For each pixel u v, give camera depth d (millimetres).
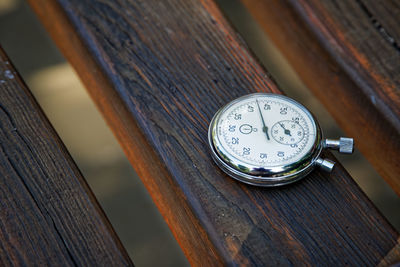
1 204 325
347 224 317
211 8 395
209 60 374
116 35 385
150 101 358
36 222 322
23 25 715
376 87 377
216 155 331
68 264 313
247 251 310
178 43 380
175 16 392
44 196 328
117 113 369
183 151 339
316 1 405
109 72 373
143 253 527
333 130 584
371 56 386
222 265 313
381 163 385
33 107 357
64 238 318
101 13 394
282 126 334
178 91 362
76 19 394
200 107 356
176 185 333
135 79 367
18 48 688
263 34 685
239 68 371
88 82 392
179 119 351
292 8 414
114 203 555
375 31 394
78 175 336
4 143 343
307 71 421
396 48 387
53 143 344
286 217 319
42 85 648
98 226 322
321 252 310
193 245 333
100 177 572
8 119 351
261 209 321
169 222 353
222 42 381
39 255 314
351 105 392
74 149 592
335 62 396
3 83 365
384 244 313
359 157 571
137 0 399
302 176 327
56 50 689
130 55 377
